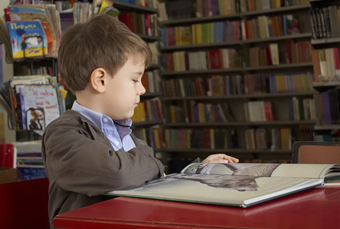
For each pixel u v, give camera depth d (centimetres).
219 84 465
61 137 73
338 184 65
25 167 214
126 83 80
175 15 492
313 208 48
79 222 46
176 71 488
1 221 80
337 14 332
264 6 441
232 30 459
